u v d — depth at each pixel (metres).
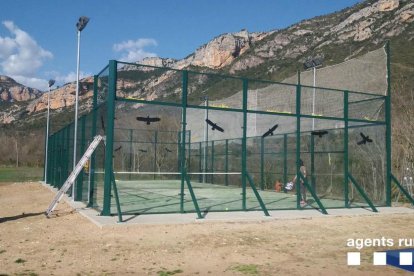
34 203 14.37
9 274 6.02
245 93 12.53
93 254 7.20
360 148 16.52
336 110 17.70
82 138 14.74
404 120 19.20
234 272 6.34
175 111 28.00
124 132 27.89
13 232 9.08
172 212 11.35
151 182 26.67
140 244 7.94
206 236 8.74
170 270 6.38
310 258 7.26
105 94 11.52
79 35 15.11
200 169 26.45
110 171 10.66
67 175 17.02
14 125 80.62
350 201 15.70
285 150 19.11
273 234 9.25
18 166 55.56
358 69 17.89
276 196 17.58
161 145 28.86
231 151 24.02
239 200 15.45
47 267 6.42
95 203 12.61
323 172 18.33
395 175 17.77
